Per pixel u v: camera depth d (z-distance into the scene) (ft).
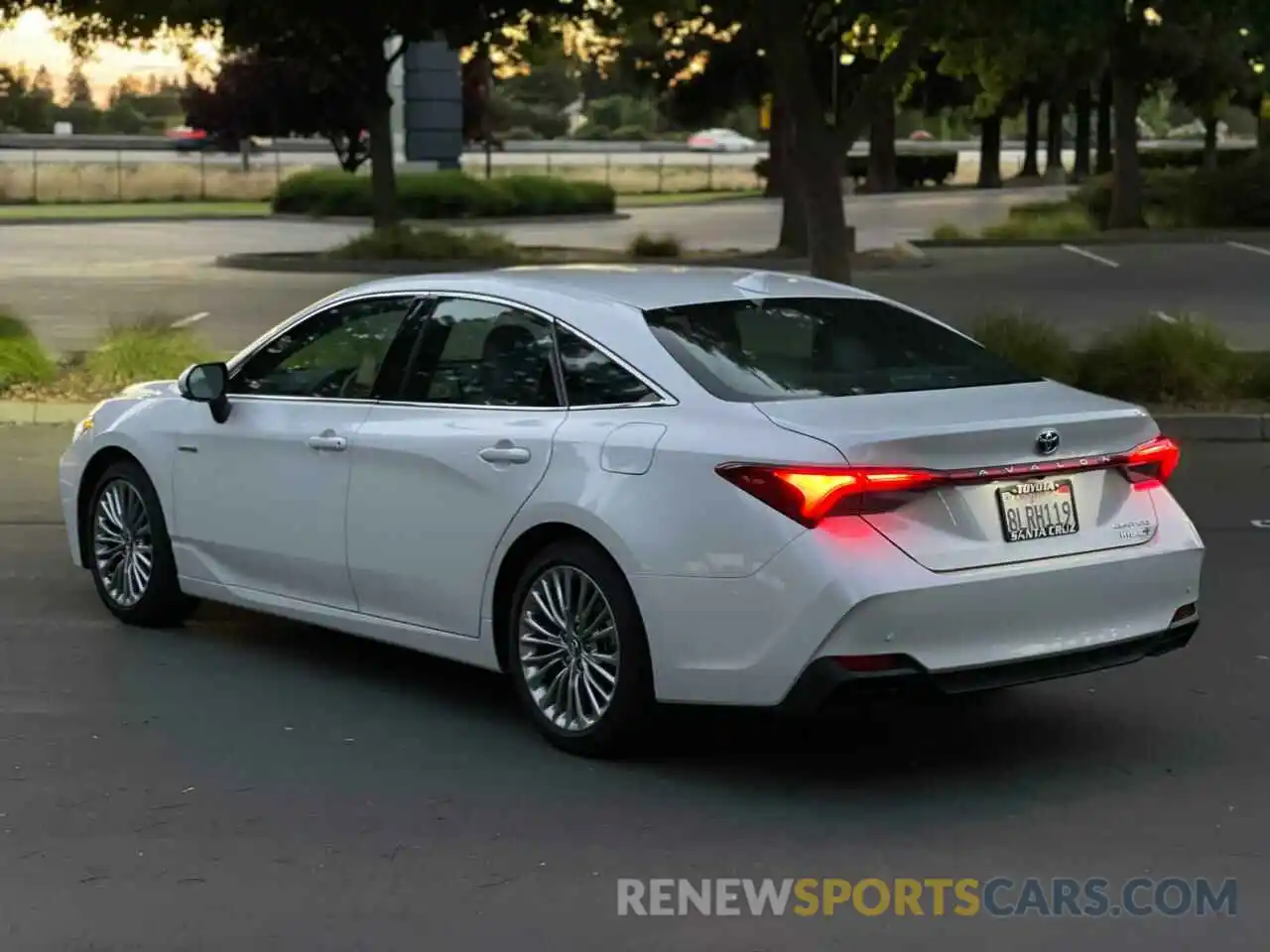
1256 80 140.87
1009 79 87.71
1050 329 50.78
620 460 18.75
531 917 15.30
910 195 200.95
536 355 20.49
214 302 77.20
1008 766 19.61
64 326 67.15
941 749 20.21
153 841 17.13
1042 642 18.19
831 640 17.11
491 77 210.59
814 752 20.04
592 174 232.94
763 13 55.98
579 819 17.76
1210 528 34.04
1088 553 18.58
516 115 453.99
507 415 20.35
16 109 348.79
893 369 20.13
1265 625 26.18
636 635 18.65
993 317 50.98
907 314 21.62
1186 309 72.49
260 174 206.90
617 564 18.71
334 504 22.11
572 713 19.70
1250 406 47.19
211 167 213.66
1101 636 18.70
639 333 19.74
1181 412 46.52
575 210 161.38
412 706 21.86
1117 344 49.62
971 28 61.52
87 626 25.99
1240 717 21.53
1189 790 18.76
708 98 169.58
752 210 173.47
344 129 165.48
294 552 22.84
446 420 20.90
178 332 52.42
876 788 18.78
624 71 170.40
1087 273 92.48
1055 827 17.61
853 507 17.33
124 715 21.45
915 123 426.92
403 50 102.37
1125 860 16.72
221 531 23.98
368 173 192.44
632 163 273.75
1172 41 117.29
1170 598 19.39
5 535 32.81
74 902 15.64
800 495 17.29
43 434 44.57
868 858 16.76
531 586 19.83
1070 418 18.45
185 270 98.02
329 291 83.87
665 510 18.19
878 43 77.46
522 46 101.50
